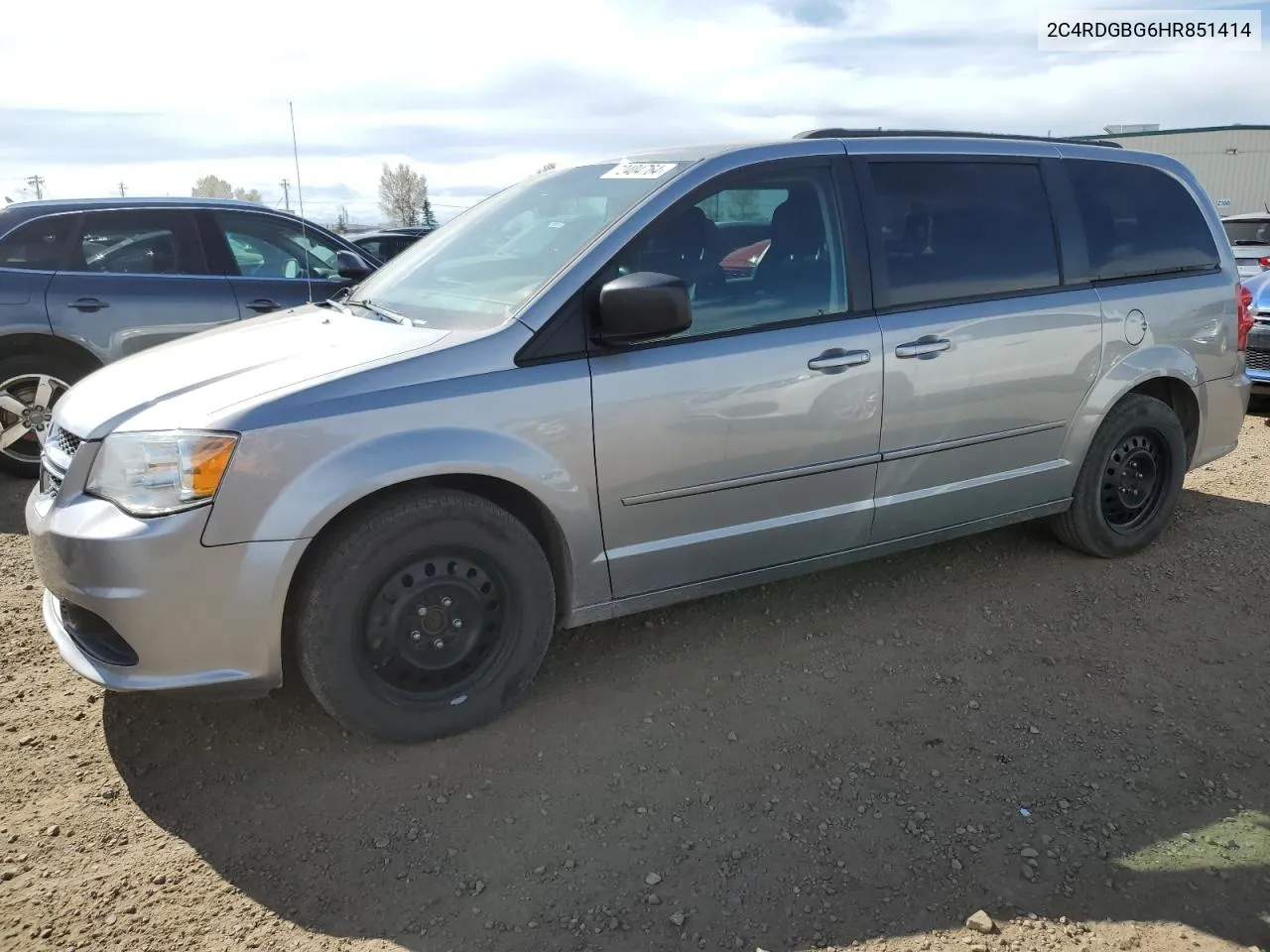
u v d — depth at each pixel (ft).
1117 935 7.37
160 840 8.42
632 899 7.73
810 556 11.77
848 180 11.65
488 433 9.32
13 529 16.33
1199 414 14.93
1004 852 8.28
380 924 7.48
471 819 8.71
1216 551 14.96
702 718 10.36
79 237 18.71
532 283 10.23
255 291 20.06
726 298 10.72
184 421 8.56
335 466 8.73
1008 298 12.60
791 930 7.40
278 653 8.91
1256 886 7.87
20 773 9.32
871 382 11.42
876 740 9.95
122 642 8.82
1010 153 13.06
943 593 13.47
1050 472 13.47
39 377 18.47
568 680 11.14
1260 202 115.85
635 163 11.73
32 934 7.31
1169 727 10.20
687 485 10.50
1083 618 12.73
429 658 9.61
